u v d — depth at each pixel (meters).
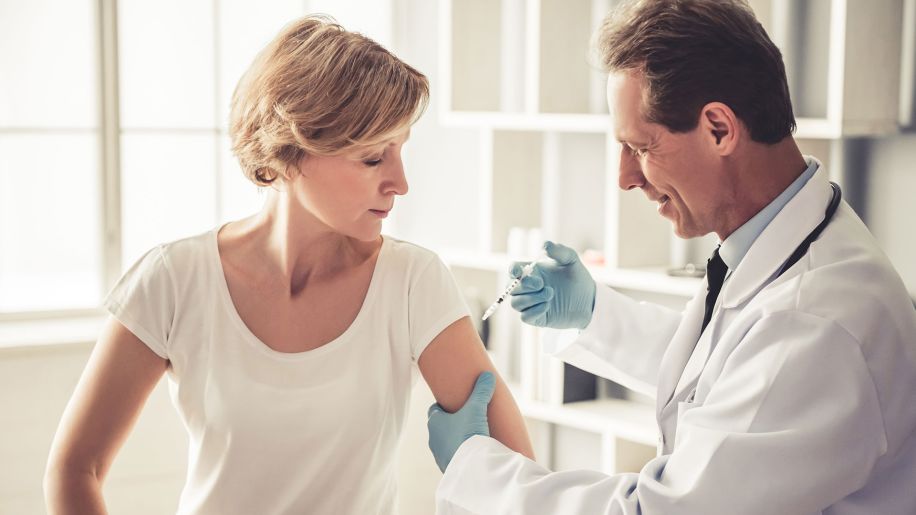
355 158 1.33
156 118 9.52
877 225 2.11
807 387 1.10
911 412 1.16
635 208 2.53
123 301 1.42
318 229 1.41
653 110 1.21
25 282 12.48
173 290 1.43
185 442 2.90
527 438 1.51
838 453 1.09
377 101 1.30
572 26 2.68
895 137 2.06
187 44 9.60
